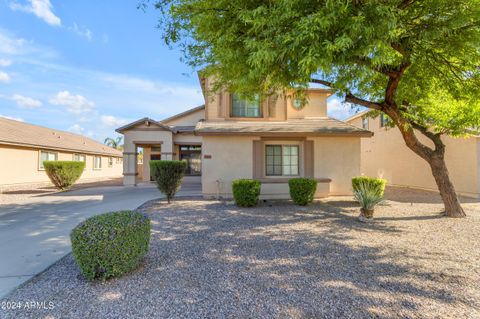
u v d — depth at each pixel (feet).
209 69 20.81
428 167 44.39
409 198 34.55
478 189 35.76
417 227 19.48
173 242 15.96
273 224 20.40
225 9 14.49
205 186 33.42
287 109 39.01
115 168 91.40
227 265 12.48
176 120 61.31
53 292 9.87
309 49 10.93
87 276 10.64
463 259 13.25
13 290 10.07
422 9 13.99
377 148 58.59
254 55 11.50
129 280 10.80
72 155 66.18
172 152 53.06
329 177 34.47
